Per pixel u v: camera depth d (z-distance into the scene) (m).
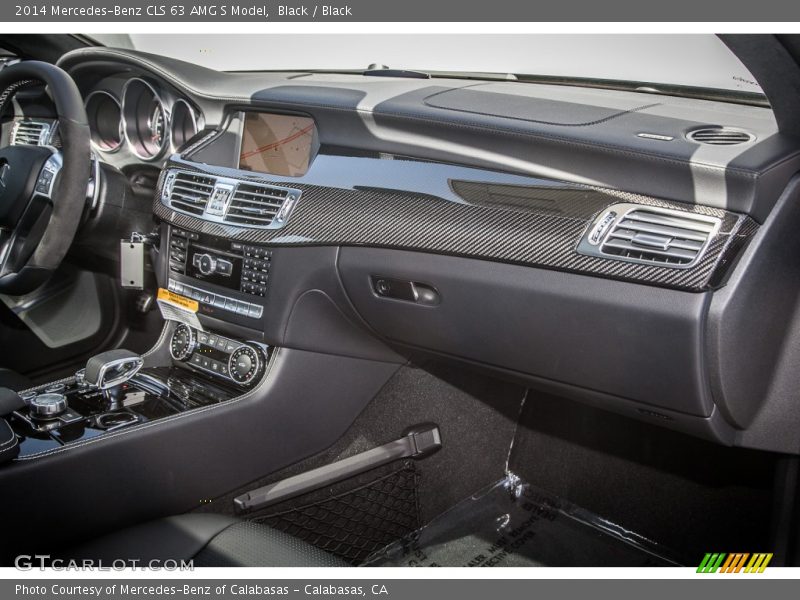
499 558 1.54
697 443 1.57
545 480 1.75
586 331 1.13
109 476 1.15
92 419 1.21
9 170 1.59
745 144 1.07
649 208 1.06
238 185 1.42
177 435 1.24
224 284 1.44
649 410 1.17
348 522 1.51
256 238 1.38
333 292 1.36
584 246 1.09
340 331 1.43
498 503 1.73
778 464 1.33
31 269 1.52
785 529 1.30
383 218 1.27
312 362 1.42
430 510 1.65
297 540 1.02
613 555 1.55
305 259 1.35
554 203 1.13
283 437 1.41
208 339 1.51
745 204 1.00
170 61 1.65
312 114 1.38
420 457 1.61
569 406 1.73
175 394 1.36
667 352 1.06
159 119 1.76
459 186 1.22
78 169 1.49
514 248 1.15
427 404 1.63
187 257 1.51
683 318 1.03
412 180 1.26
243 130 1.53
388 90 1.45
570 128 1.16
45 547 1.09
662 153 1.04
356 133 1.34
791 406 1.19
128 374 1.32
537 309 1.17
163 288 1.58
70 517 1.11
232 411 1.32
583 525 1.65
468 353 1.32
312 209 1.33
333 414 1.48
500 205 1.18
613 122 1.20
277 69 2.07
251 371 1.38
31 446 1.11
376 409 1.56
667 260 1.03
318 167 1.36
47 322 1.88
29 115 1.81
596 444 1.70
